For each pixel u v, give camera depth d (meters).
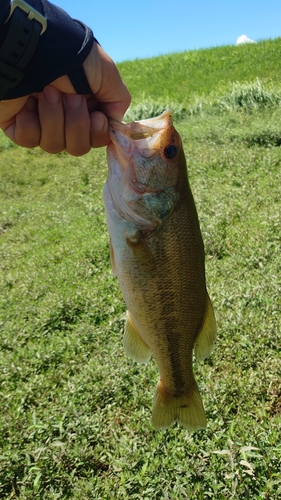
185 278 0.38
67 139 0.33
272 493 0.49
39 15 0.26
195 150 1.80
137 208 0.36
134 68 3.96
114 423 0.65
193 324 0.40
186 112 2.64
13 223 1.60
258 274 0.91
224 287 0.88
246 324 0.76
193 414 0.42
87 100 0.33
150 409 0.65
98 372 0.74
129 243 0.36
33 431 0.65
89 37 0.29
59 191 1.86
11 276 1.17
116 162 0.36
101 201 1.59
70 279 1.07
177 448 0.57
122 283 0.38
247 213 1.18
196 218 0.39
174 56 3.95
